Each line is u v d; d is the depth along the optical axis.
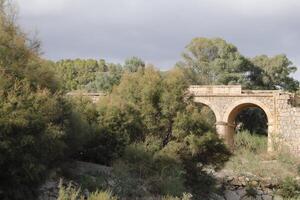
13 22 25.09
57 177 26.17
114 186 27.62
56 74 27.02
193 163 34.91
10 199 22.34
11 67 23.52
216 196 36.69
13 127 21.83
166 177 30.38
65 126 25.98
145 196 28.41
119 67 79.19
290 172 43.00
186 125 34.31
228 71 80.69
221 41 82.94
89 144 31.59
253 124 73.81
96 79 77.19
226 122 56.34
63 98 26.56
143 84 35.50
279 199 39.22
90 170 29.20
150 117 34.44
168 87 35.50
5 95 22.48
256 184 39.59
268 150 52.38
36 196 23.64
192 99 36.91
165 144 34.53
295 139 52.84
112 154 31.53
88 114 32.56
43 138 23.05
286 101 53.91
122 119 32.53
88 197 24.12
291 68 82.50
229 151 36.44
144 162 30.77
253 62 82.69
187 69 79.94
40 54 26.06
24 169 22.16
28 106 22.80
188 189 33.69
